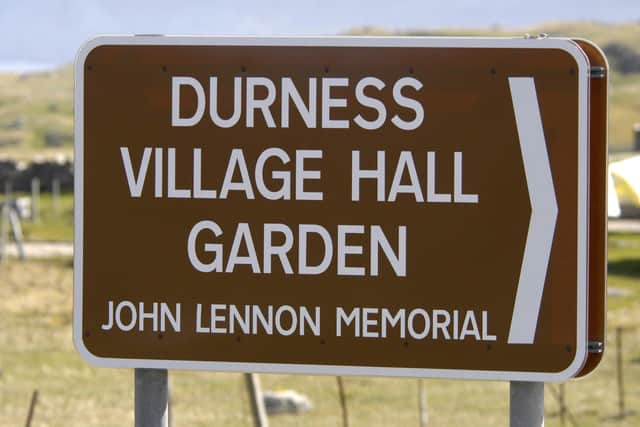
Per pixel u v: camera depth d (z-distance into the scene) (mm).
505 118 7211
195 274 7477
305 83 7359
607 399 30844
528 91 7191
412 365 7293
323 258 7367
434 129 7262
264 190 7406
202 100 7449
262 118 7406
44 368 35719
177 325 7492
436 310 7277
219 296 7457
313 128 7359
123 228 7512
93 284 7531
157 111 7484
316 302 7379
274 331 7418
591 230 7207
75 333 7547
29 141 162250
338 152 7340
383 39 7297
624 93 172125
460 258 7246
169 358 7500
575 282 7156
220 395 32094
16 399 31328
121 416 29719
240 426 28250
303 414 30531
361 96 7316
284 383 34156
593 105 7207
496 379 7223
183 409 30203
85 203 7520
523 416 7301
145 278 7508
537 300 7184
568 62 7164
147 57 7492
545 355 7191
